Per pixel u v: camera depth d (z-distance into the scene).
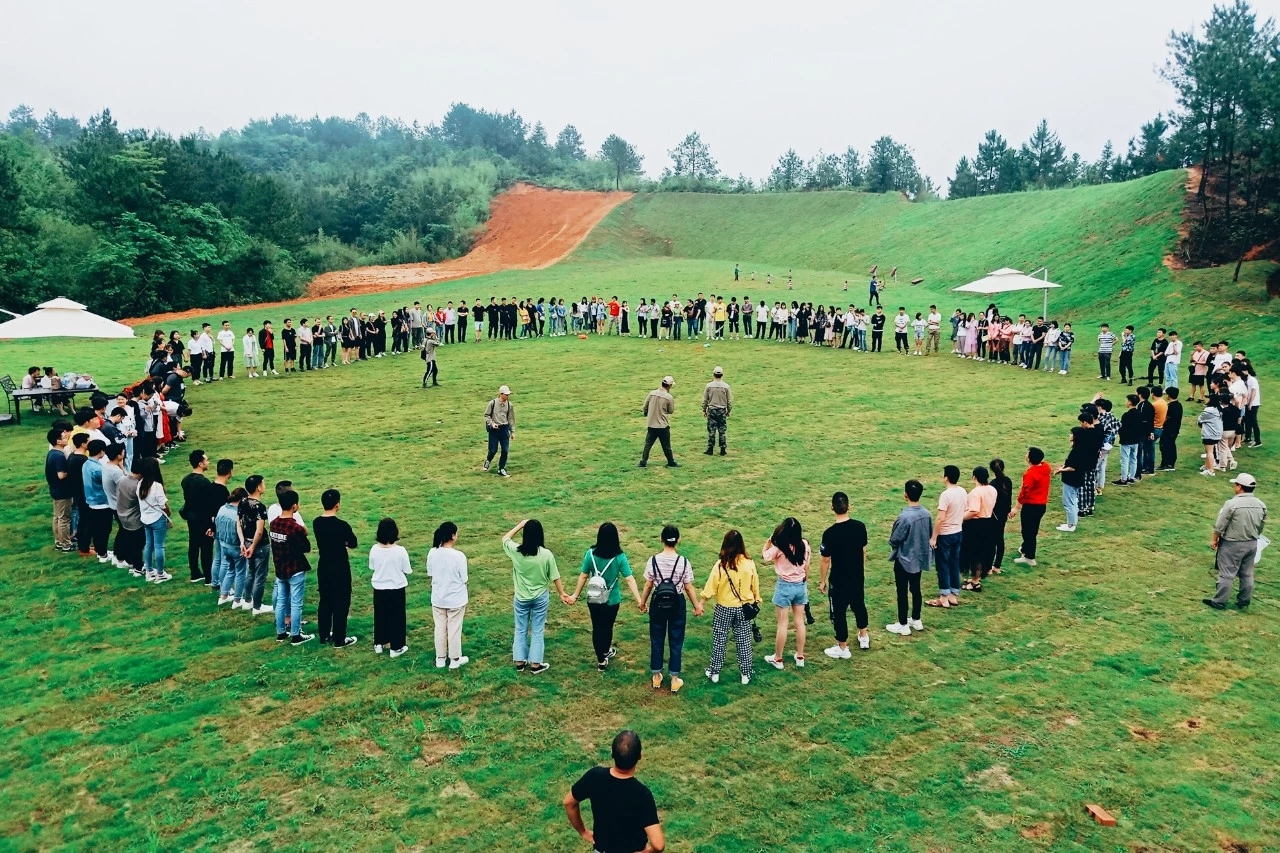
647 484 15.88
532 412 22.06
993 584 11.71
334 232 100.62
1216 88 35.88
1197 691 8.87
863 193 89.56
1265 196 38.34
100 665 9.52
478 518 14.09
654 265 69.75
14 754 7.90
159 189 57.22
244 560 10.97
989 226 61.56
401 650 9.73
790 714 8.48
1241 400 18.59
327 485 15.80
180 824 6.95
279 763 7.72
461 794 7.30
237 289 61.28
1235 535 10.66
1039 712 8.49
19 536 13.70
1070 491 13.69
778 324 34.81
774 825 6.88
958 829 6.83
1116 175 92.31
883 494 15.14
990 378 26.03
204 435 19.56
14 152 67.56
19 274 48.00
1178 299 35.44
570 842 6.69
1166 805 7.10
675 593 8.77
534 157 144.50
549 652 9.80
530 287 55.06
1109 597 11.21
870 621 10.63
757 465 17.03
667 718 8.44
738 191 110.81
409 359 30.78
